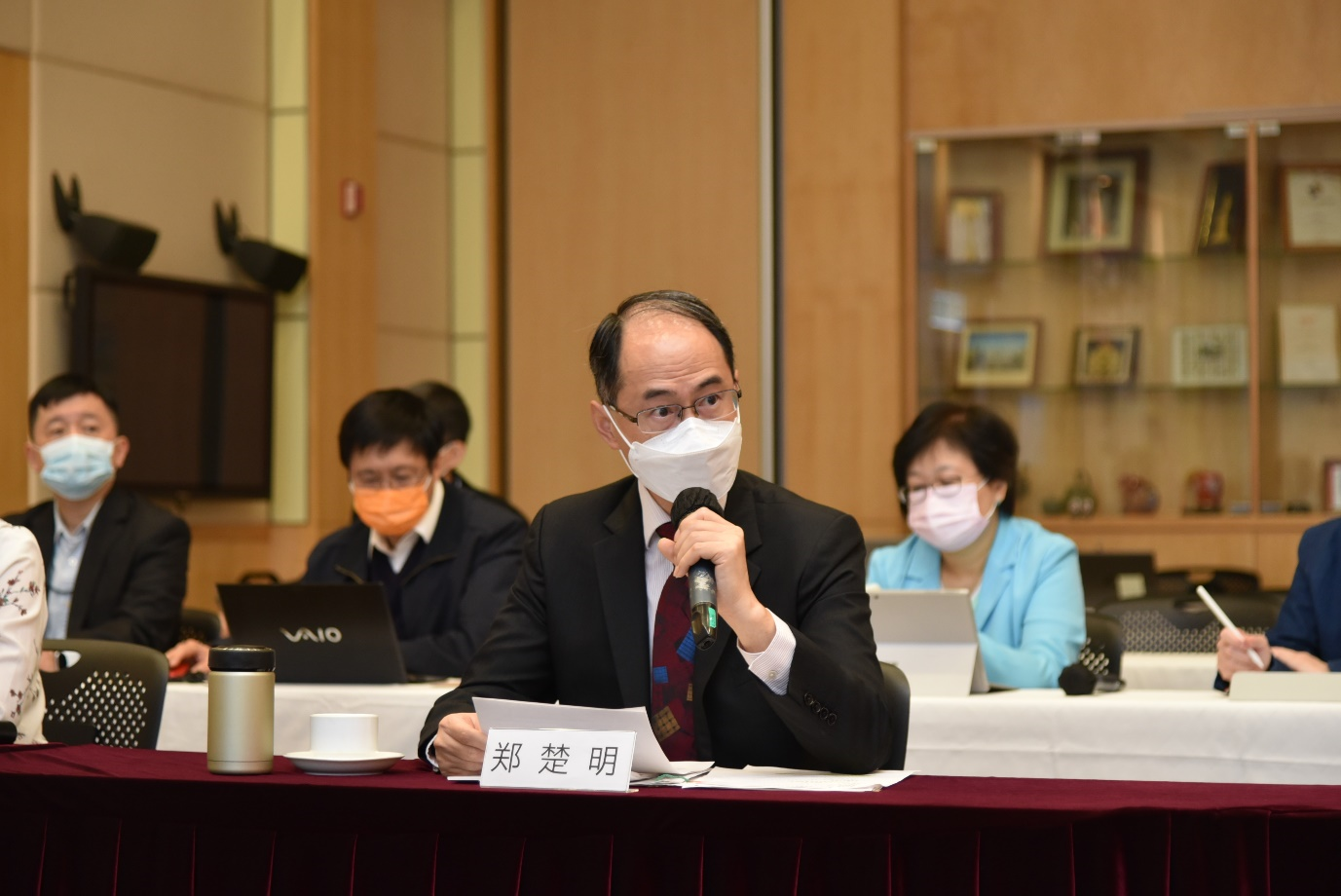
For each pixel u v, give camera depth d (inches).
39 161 207.2
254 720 71.5
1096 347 243.1
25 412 203.8
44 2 208.4
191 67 230.7
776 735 79.7
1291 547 233.6
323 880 65.8
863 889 61.1
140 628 156.6
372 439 141.6
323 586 121.5
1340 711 98.2
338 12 246.2
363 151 251.0
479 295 273.3
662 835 62.8
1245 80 239.9
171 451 219.3
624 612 83.0
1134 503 241.0
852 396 251.0
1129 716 102.9
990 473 131.3
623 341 80.1
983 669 114.4
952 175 248.5
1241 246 239.3
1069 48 245.1
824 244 253.1
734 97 259.1
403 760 78.1
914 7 251.0
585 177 265.3
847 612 79.6
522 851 64.0
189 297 222.4
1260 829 60.3
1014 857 60.9
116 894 68.1
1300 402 237.1
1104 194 244.1
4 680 97.0
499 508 151.2
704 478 78.5
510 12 269.0
